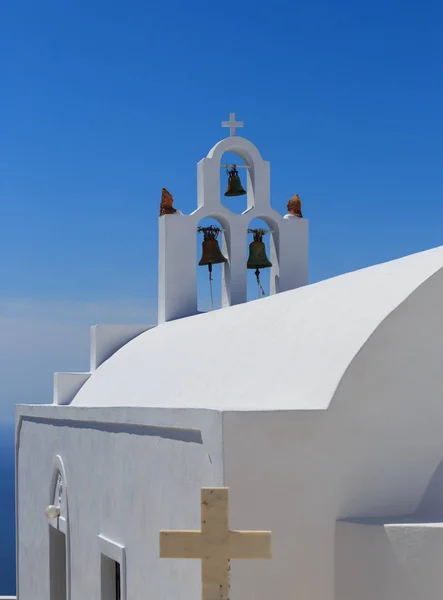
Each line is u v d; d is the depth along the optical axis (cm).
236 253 1603
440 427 887
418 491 877
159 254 1631
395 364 880
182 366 1209
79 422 1326
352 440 866
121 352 1576
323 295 1048
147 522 1050
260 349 1052
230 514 837
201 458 900
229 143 1627
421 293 887
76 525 1327
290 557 845
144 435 1067
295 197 1656
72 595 1341
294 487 852
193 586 916
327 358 910
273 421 852
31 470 1619
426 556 795
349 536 845
